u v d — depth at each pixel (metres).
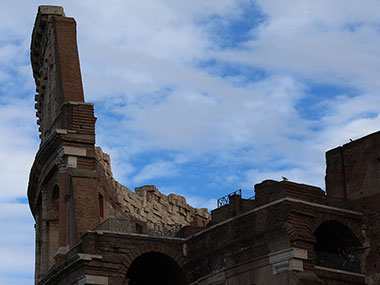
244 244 60.72
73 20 78.38
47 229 74.56
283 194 59.03
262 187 61.16
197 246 65.88
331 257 59.72
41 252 74.69
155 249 65.81
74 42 77.06
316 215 59.16
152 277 70.00
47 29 80.69
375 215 61.75
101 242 64.06
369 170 63.41
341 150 66.06
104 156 77.62
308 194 59.97
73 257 63.69
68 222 68.38
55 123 73.69
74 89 73.56
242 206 63.47
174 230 71.75
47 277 68.19
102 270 63.34
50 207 74.44
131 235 65.25
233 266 61.31
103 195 73.56
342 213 60.91
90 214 67.88
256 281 59.16
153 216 85.38
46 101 81.31
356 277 59.91
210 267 63.97
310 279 56.38
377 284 59.78
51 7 80.62
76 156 70.25
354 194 63.81
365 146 64.31
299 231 57.62
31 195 80.38
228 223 62.91
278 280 57.34
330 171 66.31
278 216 58.34
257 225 60.00
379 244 60.81
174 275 67.50
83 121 71.56
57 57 76.00
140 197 83.56
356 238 61.50
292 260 56.81
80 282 63.16
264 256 58.84
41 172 75.50
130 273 70.19
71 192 68.62
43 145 72.69
